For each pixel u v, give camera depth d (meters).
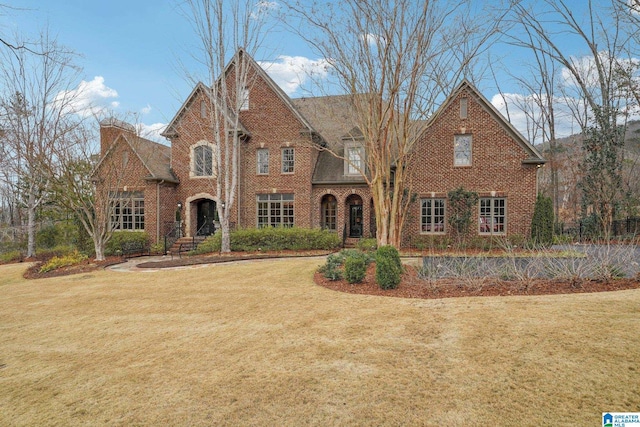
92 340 6.80
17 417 4.30
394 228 13.91
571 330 5.80
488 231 19.39
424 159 20.02
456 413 3.90
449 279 9.72
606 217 22.59
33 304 9.91
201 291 10.40
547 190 38.22
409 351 5.47
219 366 5.34
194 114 23.44
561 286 8.67
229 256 17.62
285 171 23.09
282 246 19.55
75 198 19.88
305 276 11.83
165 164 24.25
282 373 5.00
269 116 23.14
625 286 8.48
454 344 5.61
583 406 3.91
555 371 4.61
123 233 21.66
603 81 26.83
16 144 19.83
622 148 24.70
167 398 4.53
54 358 6.04
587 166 27.12
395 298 8.52
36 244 26.52
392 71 12.78
